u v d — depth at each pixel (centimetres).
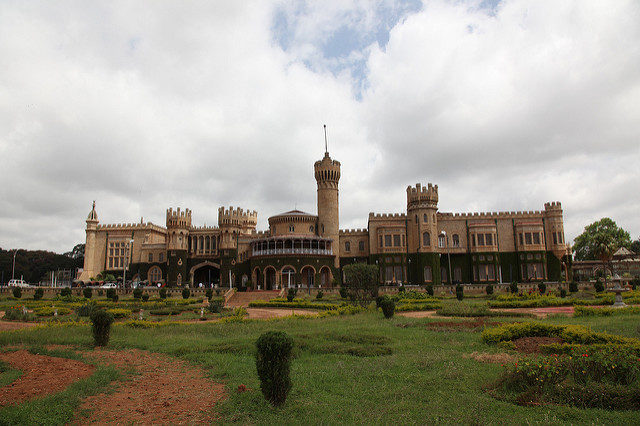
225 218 9019
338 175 8869
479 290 6588
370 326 2703
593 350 1525
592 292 5847
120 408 1219
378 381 1428
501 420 1070
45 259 14450
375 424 1066
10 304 5166
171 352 1945
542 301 3922
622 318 2702
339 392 1327
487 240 8256
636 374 1255
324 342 2092
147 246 9469
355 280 4272
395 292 6675
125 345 2128
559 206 8300
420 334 2342
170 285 8931
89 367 1648
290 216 8644
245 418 1123
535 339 1984
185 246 9162
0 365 1642
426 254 8044
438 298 5284
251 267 8244
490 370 1512
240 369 1603
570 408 1138
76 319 3384
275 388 1200
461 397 1246
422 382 1398
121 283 9006
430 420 1078
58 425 1079
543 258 8094
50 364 1681
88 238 9644
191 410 1200
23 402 1223
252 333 2581
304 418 1112
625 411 1115
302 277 8025
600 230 11169
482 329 2431
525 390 1255
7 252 13775
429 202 8250
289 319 3341
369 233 8581
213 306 4316
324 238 8225
